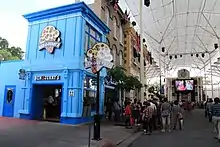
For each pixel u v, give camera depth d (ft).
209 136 38.93
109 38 68.49
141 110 47.16
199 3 93.15
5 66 57.67
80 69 47.96
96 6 62.85
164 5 94.12
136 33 97.19
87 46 52.54
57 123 46.19
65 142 28.19
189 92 198.29
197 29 124.16
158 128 49.62
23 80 54.03
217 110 35.70
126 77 56.54
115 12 75.87
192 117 86.22
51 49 50.75
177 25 117.39
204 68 209.97
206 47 153.79
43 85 52.60
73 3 49.75
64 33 50.52
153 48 155.33
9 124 42.16
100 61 31.30
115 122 52.54
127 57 84.17
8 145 25.09
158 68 195.21
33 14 53.98
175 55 172.04
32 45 53.88
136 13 99.25
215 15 102.37
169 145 30.35
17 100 54.29
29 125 41.60
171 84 217.97
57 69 49.26
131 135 38.58
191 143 31.99
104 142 29.58
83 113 48.57
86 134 34.40
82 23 50.11
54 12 51.83
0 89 57.31
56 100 53.36
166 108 45.93
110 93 64.95
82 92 48.32
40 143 26.96
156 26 116.47
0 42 143.64
